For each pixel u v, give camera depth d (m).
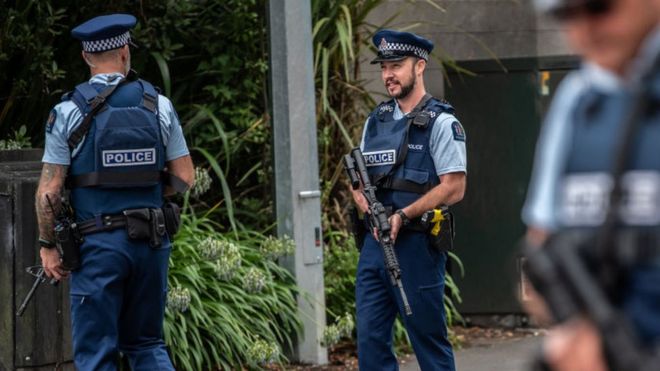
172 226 7.50
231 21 11.23
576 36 3.13
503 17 12.55
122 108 7.28
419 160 7.79
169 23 11.04
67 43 11.30
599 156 3.07
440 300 7.84
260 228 11.09
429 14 12.49
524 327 11.99
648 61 3.05
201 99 11.60
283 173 10.28
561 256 3.04
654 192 3.00
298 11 10.23
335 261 10.98
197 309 9.25
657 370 2.90
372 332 7.84
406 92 7.91
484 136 12.08
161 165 7.44
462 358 10.66
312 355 10.22
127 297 7.42
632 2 3.03
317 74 11.36
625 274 3.03
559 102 3.22
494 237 12.06
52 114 7.23
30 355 8.14
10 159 9.24
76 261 7.23
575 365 3.00
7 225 8.12
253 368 9.70
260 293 9.92
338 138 11.50
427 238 7.74
